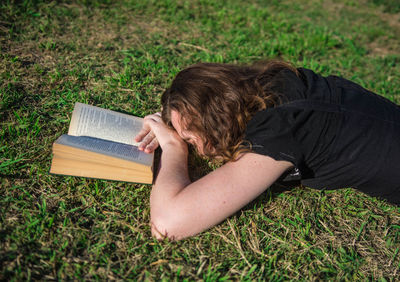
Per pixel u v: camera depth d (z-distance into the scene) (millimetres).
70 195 1833
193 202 1486
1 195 1753
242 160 1515
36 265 1496
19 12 3299
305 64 3449
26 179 1861
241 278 1576
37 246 1573
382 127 1637
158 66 2988
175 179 1625
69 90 2482
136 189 1921
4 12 3230
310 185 1813
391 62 4031
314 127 1549
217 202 1483
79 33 3299
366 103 1685
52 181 1868
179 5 4406
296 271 1651
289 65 1719
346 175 1689
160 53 3215
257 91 1595
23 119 2168
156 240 1637
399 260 1787
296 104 1522
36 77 2576
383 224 1958
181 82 1653
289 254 1727
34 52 2857
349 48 4184
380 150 1621
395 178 1665
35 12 3389
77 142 1711
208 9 4504
